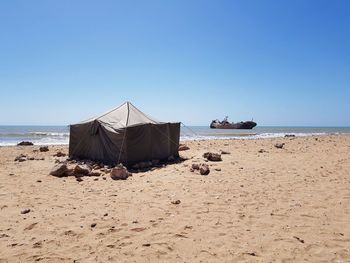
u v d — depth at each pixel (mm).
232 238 5398
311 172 11508
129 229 5824
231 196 8172
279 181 10000
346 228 5836
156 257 4707
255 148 20719
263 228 5871
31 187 9352
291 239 5340
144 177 10930
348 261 4523
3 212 6875
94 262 4551
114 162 13414
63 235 5566
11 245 5133
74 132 15344
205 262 4535
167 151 15180
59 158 16156
